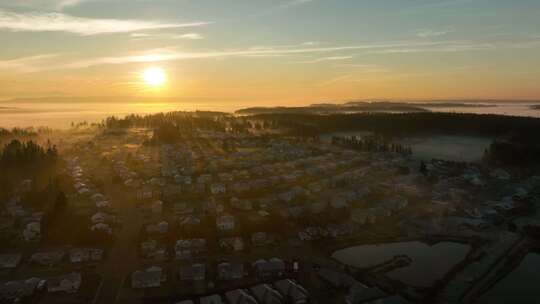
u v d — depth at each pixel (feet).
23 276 290.76
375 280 293.84
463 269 312.91
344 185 531.91
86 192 476.95
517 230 391.04
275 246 347.36
